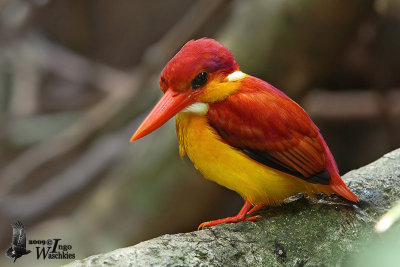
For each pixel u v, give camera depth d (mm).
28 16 13328
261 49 10406
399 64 13477
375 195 5688
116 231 11000
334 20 10016
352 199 5367
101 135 13445
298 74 10578
